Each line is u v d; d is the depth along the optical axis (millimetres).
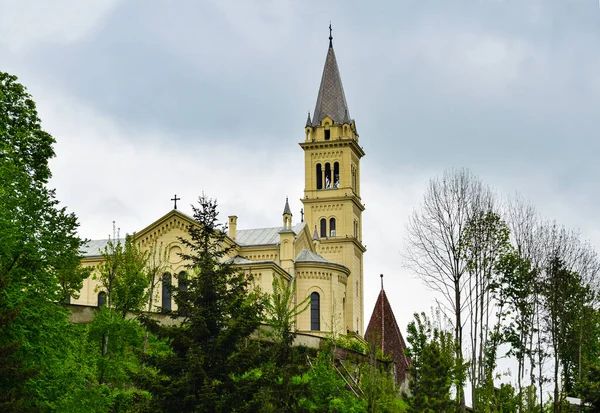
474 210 79562
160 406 50156
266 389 52906
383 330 108188
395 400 77688
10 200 57094
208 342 52156
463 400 77000
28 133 74188
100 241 124312
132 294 80500
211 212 55281
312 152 152375
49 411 53281
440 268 78875
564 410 76625
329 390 69562
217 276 53531
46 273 59156
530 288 80750
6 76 76875
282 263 118000
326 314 118938
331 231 149250
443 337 76500
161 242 112375
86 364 59781
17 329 52469
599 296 84375
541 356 81375
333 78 156375
